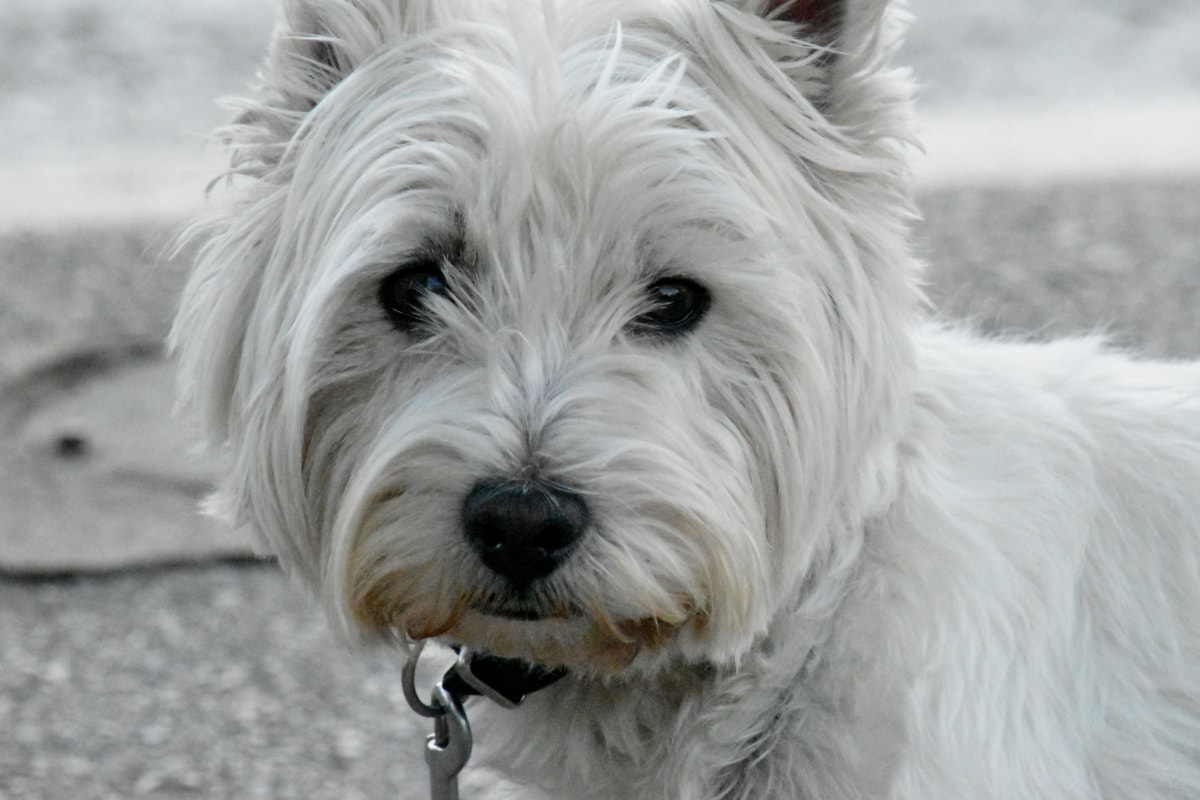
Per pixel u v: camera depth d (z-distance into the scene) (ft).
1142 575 17.16
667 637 15.67
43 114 76.02
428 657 19.35
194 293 17.69
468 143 15.29
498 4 16.33
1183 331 40.37
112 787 23.97
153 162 67.26
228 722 26.02
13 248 54.24
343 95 16.30
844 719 15.90
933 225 51.55
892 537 16.48
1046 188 56.70
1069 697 16.66
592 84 15.43
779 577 16.17
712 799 16.40
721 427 15.76
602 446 14.71
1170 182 56.95
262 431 16.42
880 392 16.61
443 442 14.85
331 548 16.20
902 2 16.69
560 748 17.11
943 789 15.58
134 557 32.17
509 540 14.57
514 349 15.07
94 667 27.99
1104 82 81.66
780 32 16.33
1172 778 16.80
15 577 31.53
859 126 16.55
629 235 15.08
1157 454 17.66
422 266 15.70
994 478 17.06
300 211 16.30
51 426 38.68
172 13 93.35
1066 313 42.06
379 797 23.65
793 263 15.71
